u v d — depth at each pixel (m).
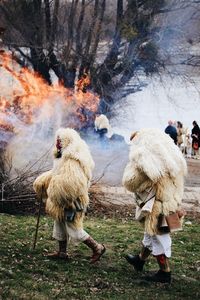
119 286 6.89
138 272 7.55
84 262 7.82
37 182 7.94
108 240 9.45
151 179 6.96
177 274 7.68
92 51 26.59
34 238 8.96
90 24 26.61
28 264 7.39
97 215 12.20
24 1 26.05
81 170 7.52
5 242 8.54
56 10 26.39
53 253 7.88
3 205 11.53
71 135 7.60
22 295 6.07
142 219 7.25
